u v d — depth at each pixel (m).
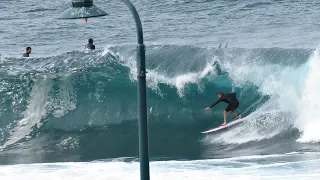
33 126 86.25
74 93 89.88
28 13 184.25
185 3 185.25
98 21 169.38
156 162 68.81
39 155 76.56
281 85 86.38
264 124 79.94
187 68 92.06
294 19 168.00
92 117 87.69
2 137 84.00
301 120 79.88
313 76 84.69
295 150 74.31
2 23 173.75
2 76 91.75
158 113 88.88
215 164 67.38
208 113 87.75
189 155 74.50
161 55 93.38
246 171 63.88
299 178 60.78
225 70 91.62
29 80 90.88
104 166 66.81
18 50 145.50
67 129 86.38
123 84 91.00
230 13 175.62
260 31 155.75
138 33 38.12
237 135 79.81
